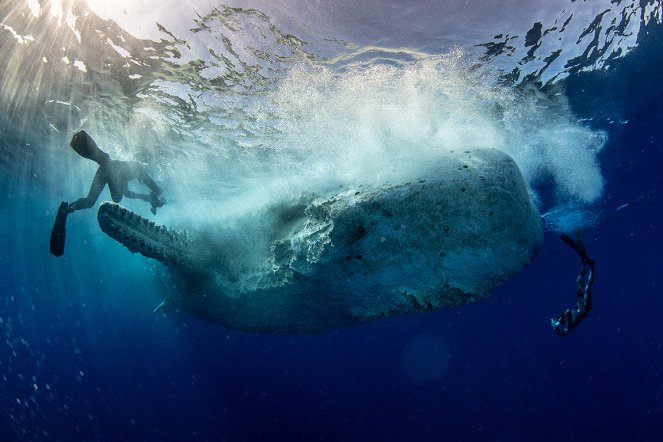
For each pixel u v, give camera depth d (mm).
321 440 25844
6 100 9406
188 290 9125
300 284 6469
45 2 6070
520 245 5309
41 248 32062
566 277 38812
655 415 29016
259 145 9852
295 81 7289
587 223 20688
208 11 5824
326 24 5855
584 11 6285
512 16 6012
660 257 36906
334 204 5699
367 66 6812
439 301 5648
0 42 7105
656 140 13258
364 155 7969
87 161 13797
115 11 6039
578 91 8867
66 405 27562
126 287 40469
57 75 7980
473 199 5078
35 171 15508
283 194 8305
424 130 8133
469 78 7461
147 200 8086
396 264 5414
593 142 11883
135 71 7453
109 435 23719
